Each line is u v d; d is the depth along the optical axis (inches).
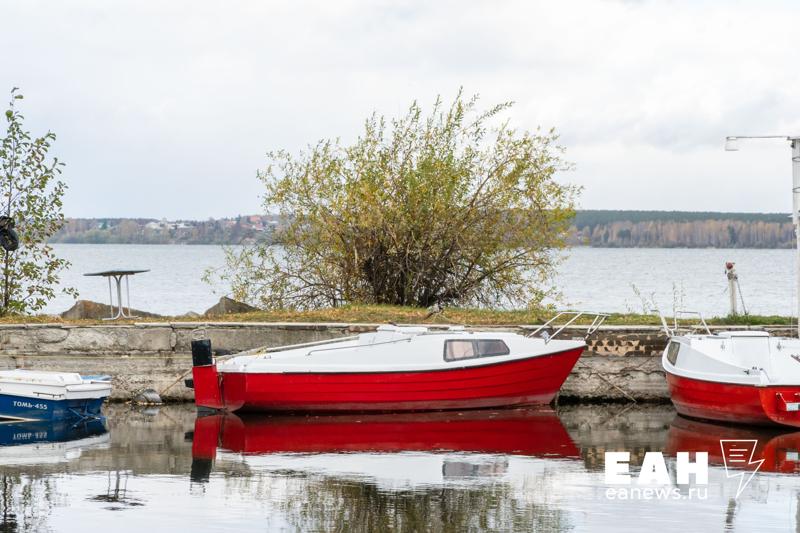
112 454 681.0
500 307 1115.9
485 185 1096.8
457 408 841.5
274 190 1117.7
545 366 847.7
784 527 526.9
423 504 559.8
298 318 956.6
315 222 1109.7
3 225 963.3
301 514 539.8
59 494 578.6
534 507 555.8
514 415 832.9
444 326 908.0
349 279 1120.8
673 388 839.1
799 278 890.1
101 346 894.4
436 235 1097.4
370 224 1083.3
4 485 597.6
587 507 557.3
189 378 893.2
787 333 924.0
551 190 1096.2
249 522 526.6
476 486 597.0
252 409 831.1
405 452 687.7
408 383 826.2
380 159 1103.6
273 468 639.8
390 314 981.8
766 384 753.0
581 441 725.9
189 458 668.7
